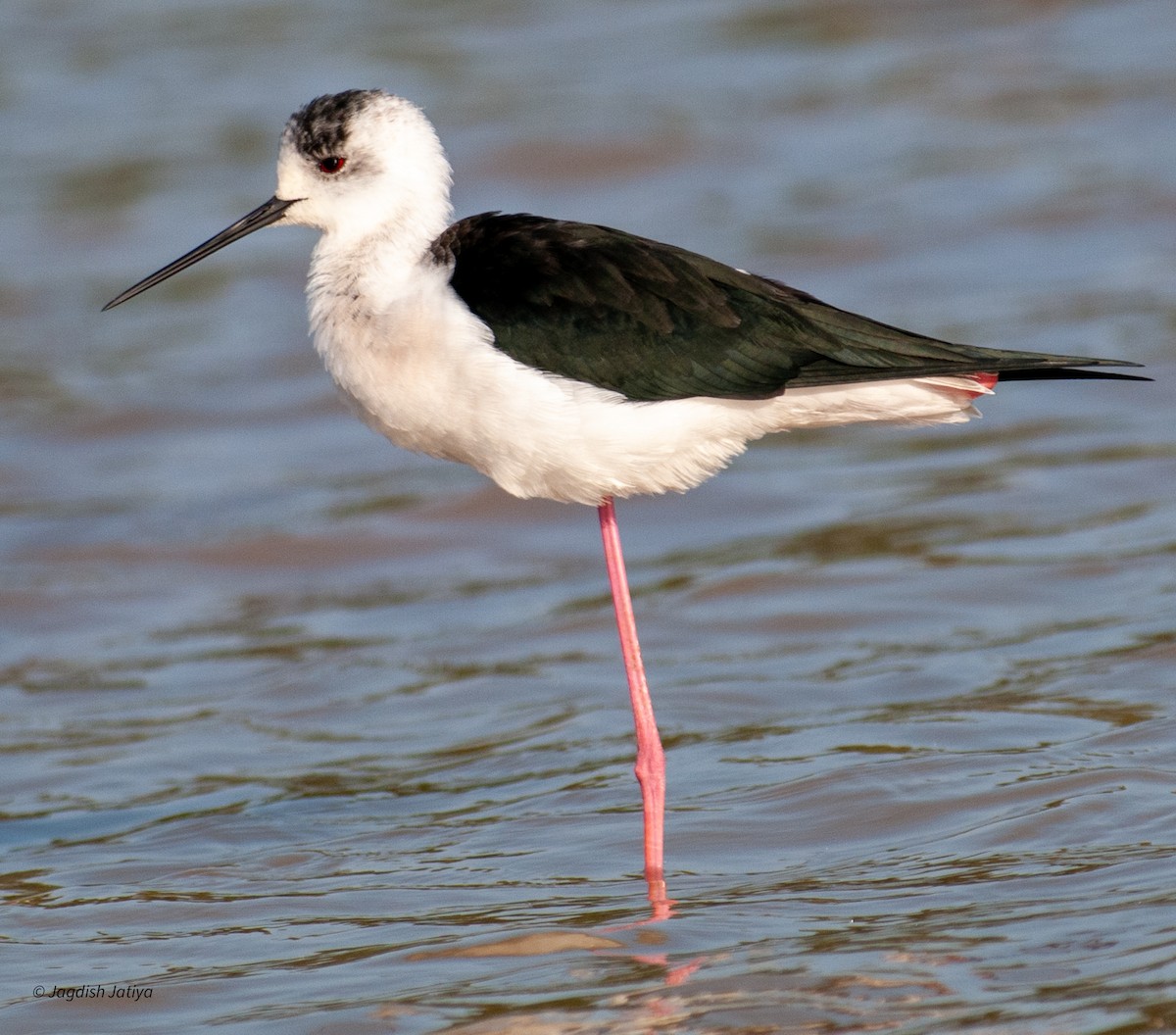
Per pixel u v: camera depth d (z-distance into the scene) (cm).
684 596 1357
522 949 828
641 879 913
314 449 1745
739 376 916
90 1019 791
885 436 1680
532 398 903
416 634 1341
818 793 997
